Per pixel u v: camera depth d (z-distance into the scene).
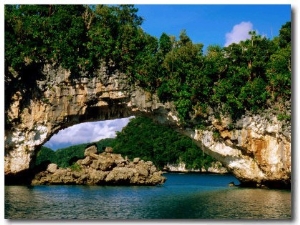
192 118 46.78
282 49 47.12
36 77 44.41
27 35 43.03
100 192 43.12
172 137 104.94
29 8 44.06
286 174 46.62
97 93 45.19
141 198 39.25
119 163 53.22
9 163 44.72
